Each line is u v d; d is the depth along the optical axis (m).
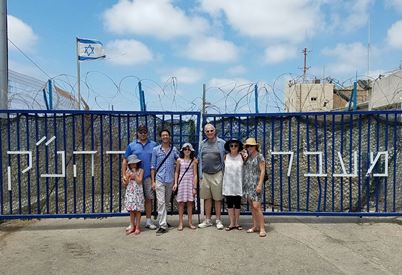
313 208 6.76
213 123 6.73
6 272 4.52
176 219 6.96
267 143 6.72
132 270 4.55
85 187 6.63
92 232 6.15
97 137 6.55
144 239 5.74
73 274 4.46
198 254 5.05
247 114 6.68
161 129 6.63
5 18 7.07
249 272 4.46
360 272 4.46
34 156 6.43
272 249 5.23
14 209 6.55
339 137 6.62
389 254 5.05
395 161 6.46
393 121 6.48
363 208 6.64
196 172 6.29
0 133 6.37
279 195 6.79
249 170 6.00
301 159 6.71
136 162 5.93
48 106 6.96
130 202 5.97
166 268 4.60
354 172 6.54
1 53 7.00
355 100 7.09
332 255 5.00
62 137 6.47
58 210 6.59
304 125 6.66
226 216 7.15
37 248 5.38
